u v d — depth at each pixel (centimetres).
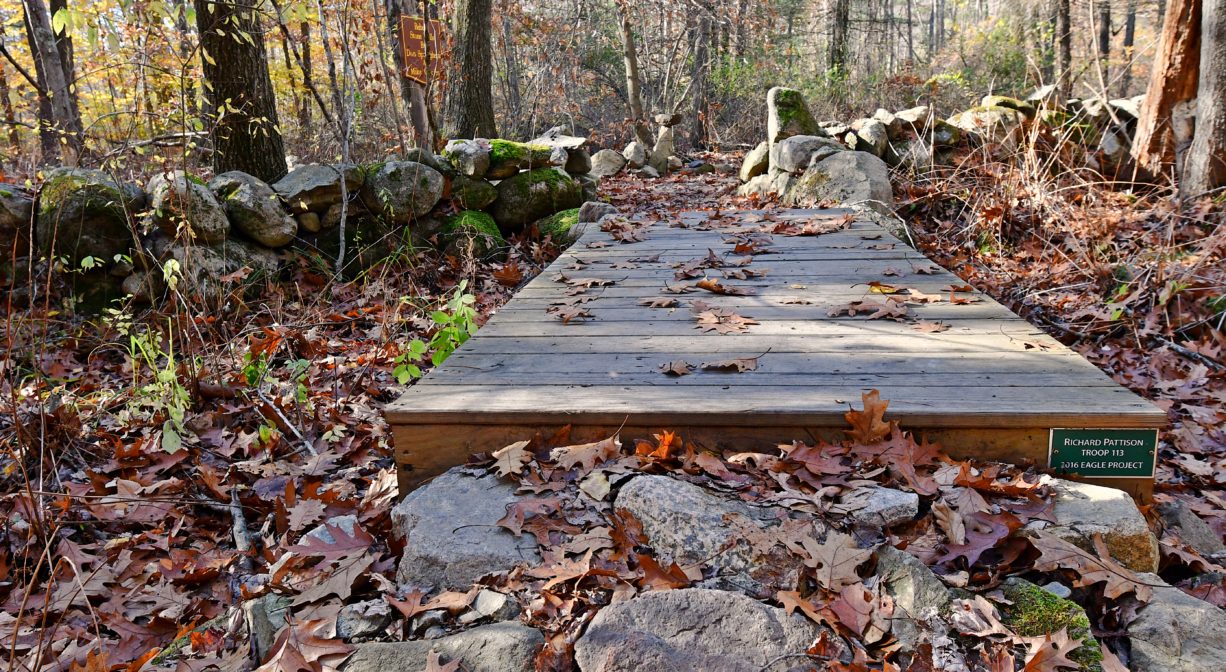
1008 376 259
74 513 284
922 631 167
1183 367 434
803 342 306
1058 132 725
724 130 1508
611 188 964
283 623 185
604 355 297
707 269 452
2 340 437
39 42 734
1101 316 480
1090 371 262
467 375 276
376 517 243
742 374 270
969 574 184
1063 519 197
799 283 411
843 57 1706
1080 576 182
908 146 791
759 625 169
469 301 350
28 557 259
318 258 582
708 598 175
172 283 386
